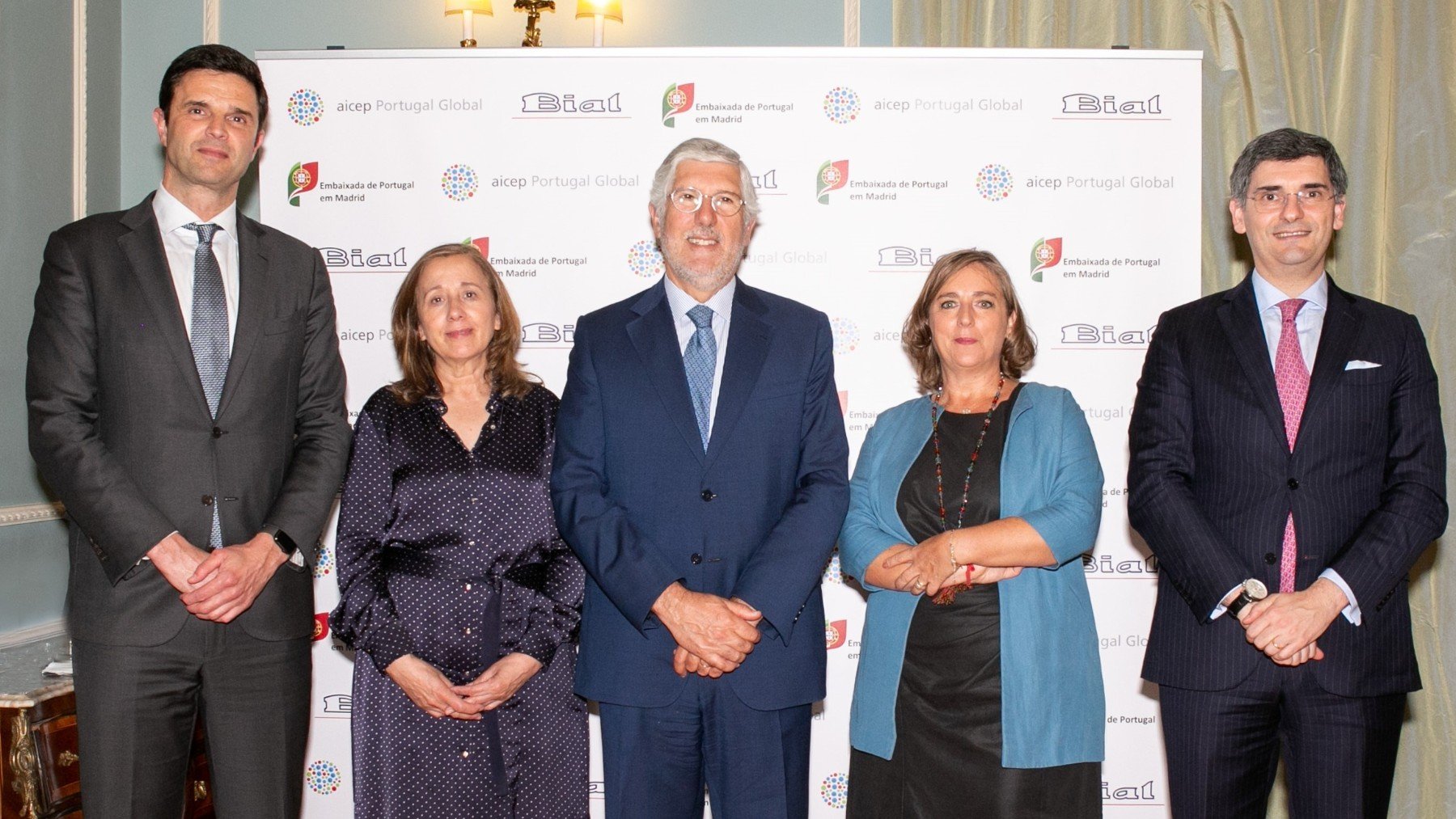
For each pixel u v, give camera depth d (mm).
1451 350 3391
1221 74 3561
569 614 2309
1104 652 3123
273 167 3137
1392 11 3492
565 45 3795
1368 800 2137
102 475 2105
